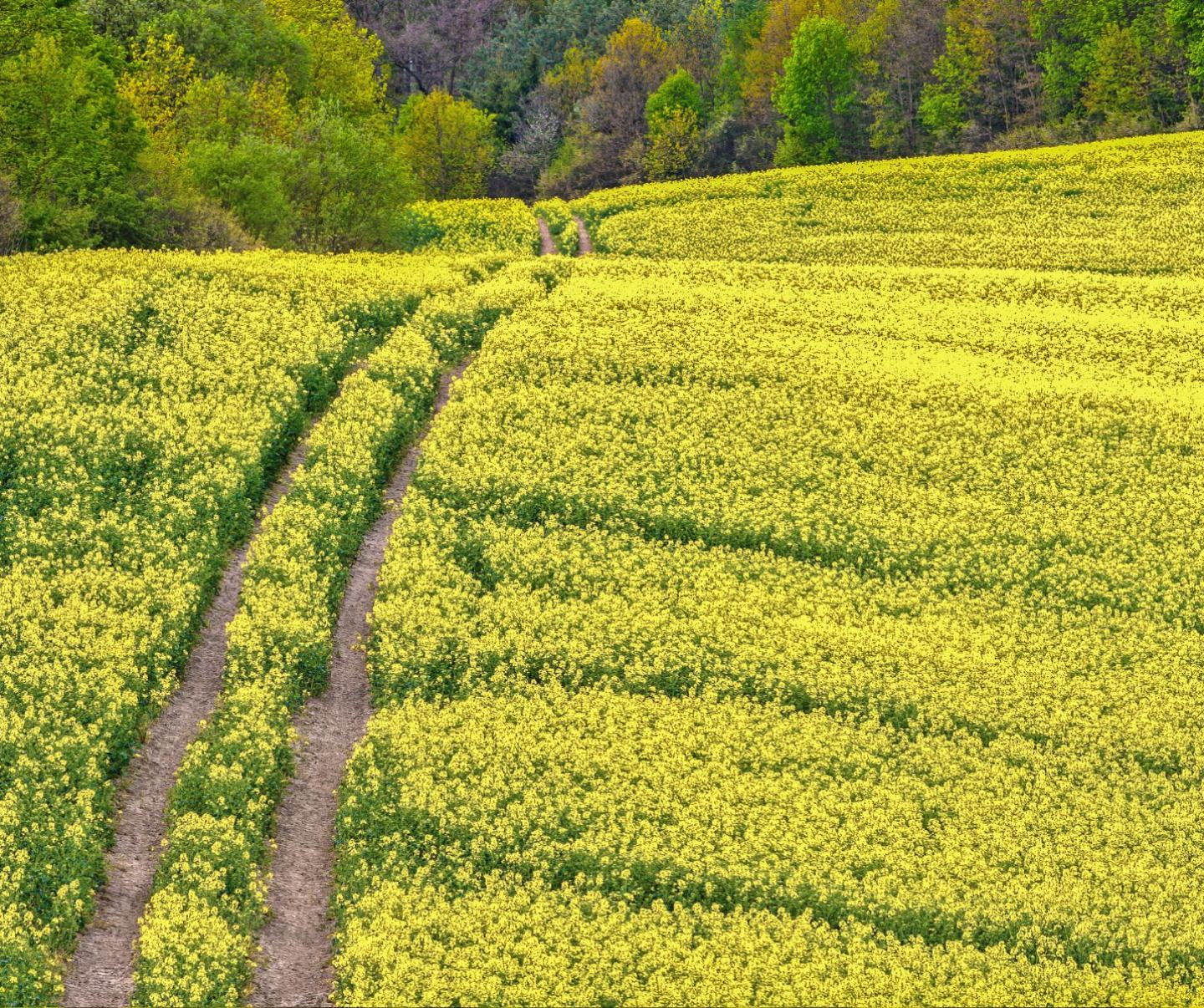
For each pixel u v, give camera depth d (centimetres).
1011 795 2812
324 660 3117
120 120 6022
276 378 4272
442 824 2648
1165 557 3684
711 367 4725
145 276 5084
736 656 3206
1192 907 2527
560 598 3422
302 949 2391
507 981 2305
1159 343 5147
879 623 3381
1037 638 3350
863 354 4944
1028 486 4028
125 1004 2228
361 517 3694
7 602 3153
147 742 2844
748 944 2381
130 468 3750
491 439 4134
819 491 3962
